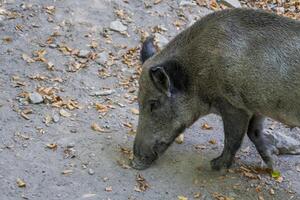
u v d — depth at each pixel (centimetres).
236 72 930
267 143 1073
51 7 1423
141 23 1460
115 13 1465
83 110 1144
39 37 1339
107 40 1377
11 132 1050
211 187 988
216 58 943
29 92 1166
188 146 1091
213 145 1105
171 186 976
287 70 904
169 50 993
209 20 972
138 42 1399
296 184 1030
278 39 913
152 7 1523
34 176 956
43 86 1195
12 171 959
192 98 988
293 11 1700
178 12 1536
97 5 1467
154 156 1002
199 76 967
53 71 1246
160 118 984
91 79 1246
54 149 1023
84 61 1292
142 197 943
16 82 1192
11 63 1246
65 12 1421
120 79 1265
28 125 1074
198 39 966
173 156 1054
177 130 1000
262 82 920
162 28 1462
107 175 978
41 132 1062
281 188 1016
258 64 916
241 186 1002
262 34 923
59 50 1312
